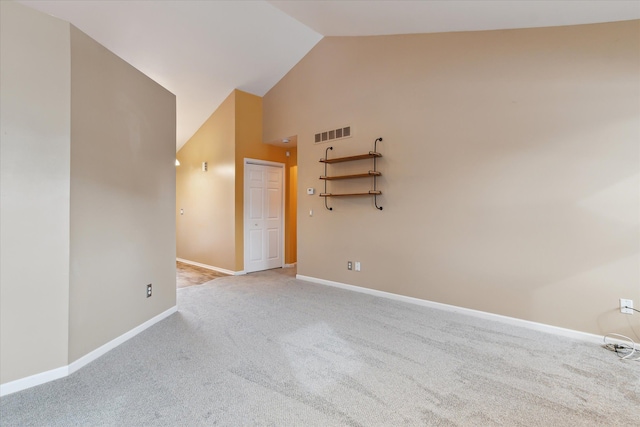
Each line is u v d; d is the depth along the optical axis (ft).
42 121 6.59
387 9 10.12
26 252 6.40
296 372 6.93
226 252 17.79
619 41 8.23
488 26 9.85
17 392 6.20
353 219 13.78
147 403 5.82
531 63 9.41
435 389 6.27
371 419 5.37
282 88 17.04
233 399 5.95
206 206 19.25
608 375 6.79
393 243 12.45
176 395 6.08
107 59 8.16
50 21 6.72
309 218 15.66
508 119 9.81
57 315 6.76
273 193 19.21
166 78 15.10
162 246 10.53
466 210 10.63
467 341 8.54
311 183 15.53
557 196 9.05
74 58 7.10
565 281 8.95
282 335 8.98
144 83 9.70
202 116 18.65
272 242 19.22
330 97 14.61
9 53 6.20
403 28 11.44
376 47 12.88
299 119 16.12
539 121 9.30
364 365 7.24
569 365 7.22
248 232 17.87
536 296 9.38
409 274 12.01
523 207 9.58
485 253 10.26
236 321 10.16
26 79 6.39
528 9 8.33
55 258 6.75
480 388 6.31
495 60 10.03
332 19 12.12
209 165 18.92
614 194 8.29
